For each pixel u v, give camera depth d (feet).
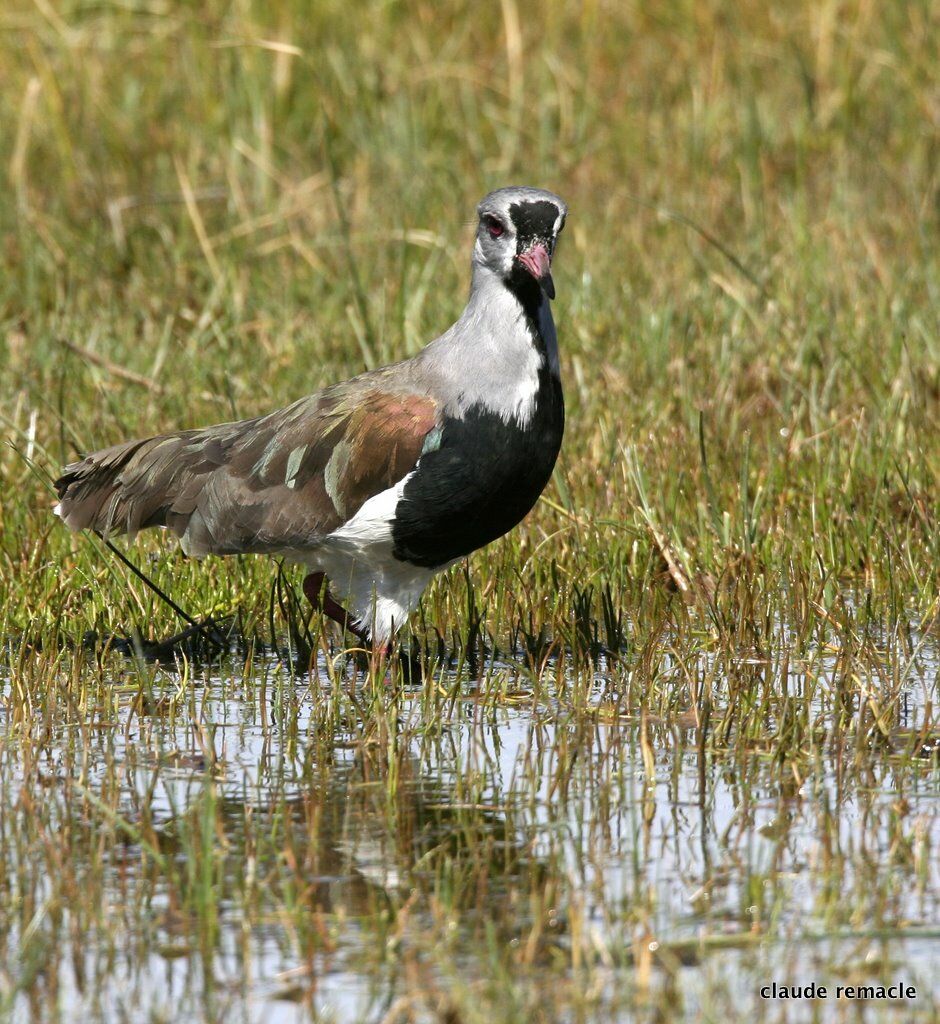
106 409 51.83
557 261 65.05
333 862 28.94
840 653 37.52
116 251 64.44
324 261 64.64
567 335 57.41
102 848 29.17
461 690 37.86
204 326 57.98
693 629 40.65
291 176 71.20
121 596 42.06
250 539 37.68
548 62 76.79
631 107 78.38
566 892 27.73
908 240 65.67
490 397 36.60
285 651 40.57
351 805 31.40
